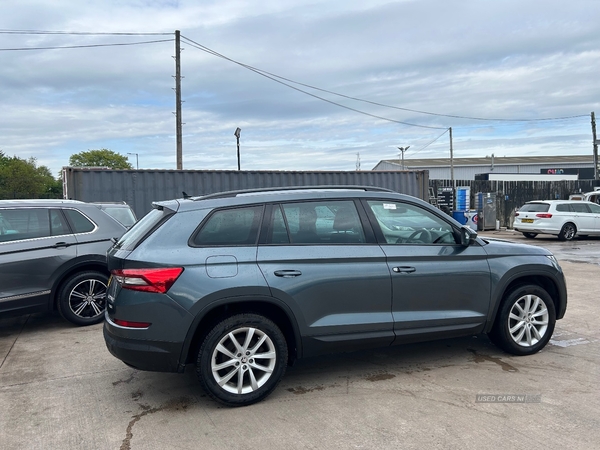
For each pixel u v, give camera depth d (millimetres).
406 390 4422
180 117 21828
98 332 6559
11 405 4285
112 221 7152
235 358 4125
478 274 4918
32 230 6480
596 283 9547
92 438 3676
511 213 26312
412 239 4832
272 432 3701
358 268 4441
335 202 4613
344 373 4879
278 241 4312
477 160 67562
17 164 58781
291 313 4207
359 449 3428
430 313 4734
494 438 3533
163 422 3912
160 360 3965
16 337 6398
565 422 3756
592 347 5574
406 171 15734
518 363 5055
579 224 18984
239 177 13859
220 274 4031
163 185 13180
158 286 3912
